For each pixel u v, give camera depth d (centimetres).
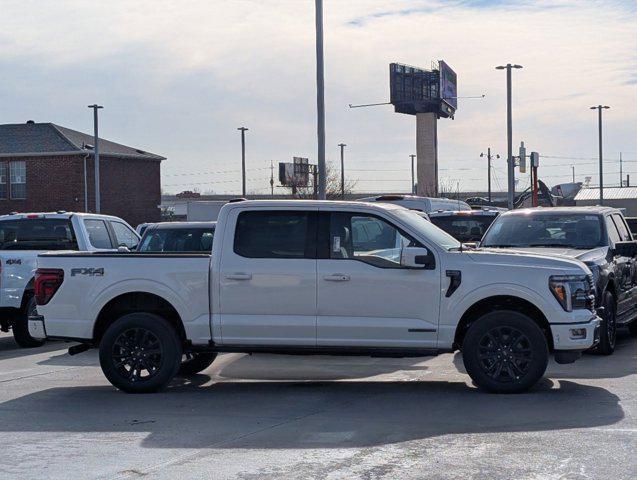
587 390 960
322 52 2089
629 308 1360
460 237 1839
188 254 1005
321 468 662
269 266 975
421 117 6375
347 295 962
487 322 941
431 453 700
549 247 1284
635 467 653
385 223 975
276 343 977
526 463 666
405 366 1189
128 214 5594
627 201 7975
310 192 7512
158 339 988
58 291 1016
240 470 661
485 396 939
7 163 5281
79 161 5191
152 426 820
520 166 3416
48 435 790
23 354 1398
